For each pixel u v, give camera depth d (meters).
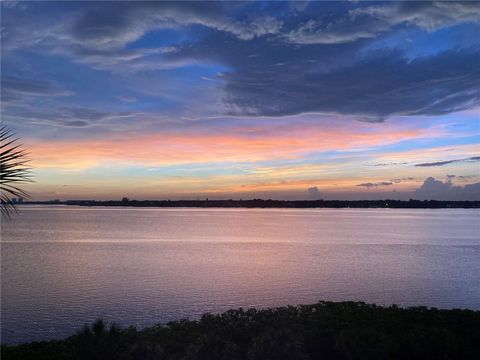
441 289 53.59
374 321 21.39
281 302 45.09
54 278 61.03
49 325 36.03
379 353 16.38
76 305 43.59
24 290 51.69
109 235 146.62
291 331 16.72
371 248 108.50
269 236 148.25
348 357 16.19
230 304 44.19
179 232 166.12
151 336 19.14
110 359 13.20
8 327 35.41
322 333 17.94
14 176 7.98
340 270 70.38
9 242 118.62
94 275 64.06
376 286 55.56
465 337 18.61
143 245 113.06
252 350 15.04
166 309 41.84
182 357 15.66
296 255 92.50
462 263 80.31
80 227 195.50
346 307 25.36
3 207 7.95
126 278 61.31
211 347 15.44
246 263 79.12
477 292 51.66
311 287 54.44
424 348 16.75
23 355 18.33
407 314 23.20
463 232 177.75
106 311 40.91
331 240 133.12
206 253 95.50
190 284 56.28
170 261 81.56
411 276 64.19
